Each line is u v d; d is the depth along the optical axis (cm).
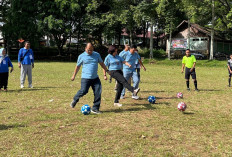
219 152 389
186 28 4169
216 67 2864
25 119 570
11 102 762
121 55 809
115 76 694
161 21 4150
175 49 4219
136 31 5269
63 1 3406
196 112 652
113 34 3869
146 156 372
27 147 403
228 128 514
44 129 497
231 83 1358
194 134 475
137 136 455
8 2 4122
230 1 3225
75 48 4884
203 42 3975
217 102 799
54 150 390
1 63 954
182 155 378
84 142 422
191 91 1035
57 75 1639
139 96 894
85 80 610
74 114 616
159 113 631
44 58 4091
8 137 449
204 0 3045
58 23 3438
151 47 3706
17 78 1436
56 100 798
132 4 3825
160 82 1345
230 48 4281
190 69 1041
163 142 429
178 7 3322
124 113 626
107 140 436
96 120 562
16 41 3775
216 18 3822
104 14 3784
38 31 3512
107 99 813
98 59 623
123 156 370
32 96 866
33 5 3569
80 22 3947
